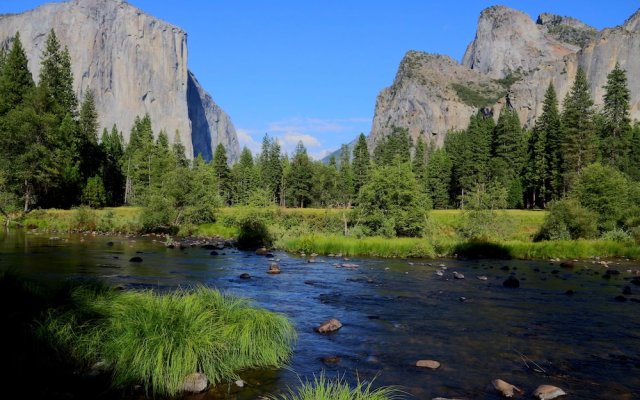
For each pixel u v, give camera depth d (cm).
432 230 3862
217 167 11406
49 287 1159
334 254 3234
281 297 1650
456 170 10188
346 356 1004
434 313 1435
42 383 759
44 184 5866
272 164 11612
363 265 2645
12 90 6519
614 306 1567
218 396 770
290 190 10888
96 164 8250
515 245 3291
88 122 8831
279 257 3006
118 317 931
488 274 2330
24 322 880
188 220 5041
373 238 3550
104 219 4997
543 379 887
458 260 3034
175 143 12250
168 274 2067
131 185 10469
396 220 3969
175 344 825
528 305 1570
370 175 4247
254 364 927
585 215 4062
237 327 948
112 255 2750
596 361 997
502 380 854
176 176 5144
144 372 778
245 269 2355
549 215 4228
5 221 5056
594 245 3412
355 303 1570
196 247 3553
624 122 8638
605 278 2244
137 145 10912
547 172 8656
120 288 1445
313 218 5169
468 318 1375
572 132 7962
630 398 800
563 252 3278
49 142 5953
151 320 873
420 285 1959
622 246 3409
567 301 1648
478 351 1055
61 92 7544
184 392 779
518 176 9362
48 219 5200
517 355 1030
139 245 3531
